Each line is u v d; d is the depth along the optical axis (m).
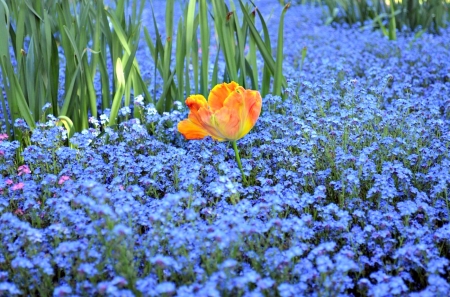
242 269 0.84
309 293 0.82
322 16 2.02
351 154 1.02
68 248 0.81
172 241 0.82
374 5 1.85
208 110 0.94
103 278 0.82
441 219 0.93
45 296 0.80
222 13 1.15
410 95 1.22
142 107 1.16
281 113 1.19
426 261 0.82
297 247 0.81
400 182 0.98
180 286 0.80
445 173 0.95
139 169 0.99
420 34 1.63
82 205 0.88
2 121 1.18
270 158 1.08
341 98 1.19
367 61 1.48
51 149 1.05
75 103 1.13
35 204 0.90
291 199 0.91
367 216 0.93
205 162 1.04
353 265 0.79
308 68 1.46
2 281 0.80
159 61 1.25
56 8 1.17
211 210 0.91
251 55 1.21
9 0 1.20
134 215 0.88
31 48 1.11
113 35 1.17
